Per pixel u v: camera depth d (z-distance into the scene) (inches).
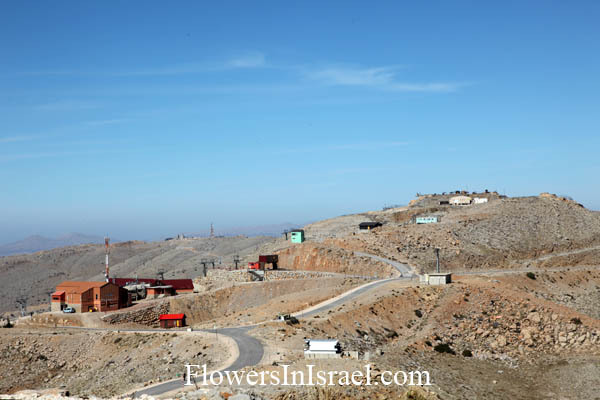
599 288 6766.7
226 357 3622.0
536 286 6520.7
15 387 4483.3
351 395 2122.3
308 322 4473.4
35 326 5979.3
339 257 7642.7
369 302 5152.6
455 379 3843.5
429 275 5935.0
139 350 4530.0
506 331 4891.7
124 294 6752.0
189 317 6446.9
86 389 4040.4
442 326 4963.1
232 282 7524.6
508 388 3814.0
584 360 4370.1
